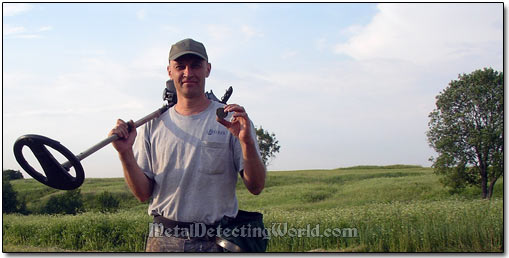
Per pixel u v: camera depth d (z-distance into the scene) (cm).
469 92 3734
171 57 270
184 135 271
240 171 267
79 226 1327
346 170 6706
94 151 252
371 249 893
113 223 1308
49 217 1673
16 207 3192
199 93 274
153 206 280
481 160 3706
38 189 3662
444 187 3969
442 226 973
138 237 1203
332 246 934
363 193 4000
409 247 916
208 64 284
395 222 1030
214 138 268
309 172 6359
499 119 3700
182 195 268
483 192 3691
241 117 249
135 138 270
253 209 3125
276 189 4312
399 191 4034
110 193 3712
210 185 267
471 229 928
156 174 276
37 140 233
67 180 254
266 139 5328
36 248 1141
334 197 3925
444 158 3825
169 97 293
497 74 3725
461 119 3797
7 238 1306
